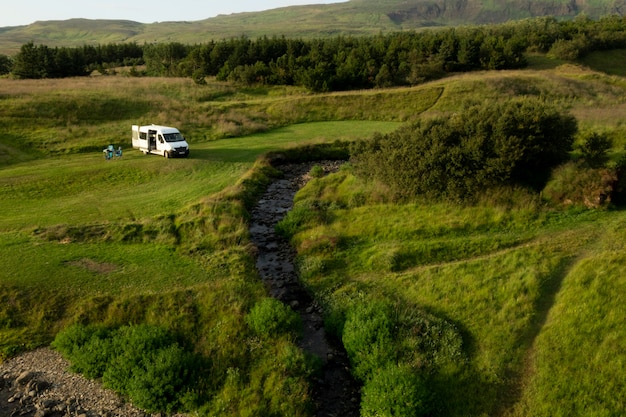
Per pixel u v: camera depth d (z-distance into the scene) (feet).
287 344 48.14
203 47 250.16
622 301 48.75
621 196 72.54
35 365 46.21
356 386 44.88
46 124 135.33
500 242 65.21
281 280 63.93
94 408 41.32
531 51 245.65
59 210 82.89
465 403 40.37
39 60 224.12
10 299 53.42
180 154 117.39
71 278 58.39
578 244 61.67
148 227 74.23
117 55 316.40
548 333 46.57
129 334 48.21
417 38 263.70
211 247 70.23
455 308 52.49
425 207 77.46
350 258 67.15
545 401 39.50
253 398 41.68
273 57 240.94
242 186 96.73
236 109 173.47
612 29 258.98
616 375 40.91
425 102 176.76
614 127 103.24
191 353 46.70
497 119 76.54
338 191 93.35
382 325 48.39
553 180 74.84
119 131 137.69
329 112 177.17
